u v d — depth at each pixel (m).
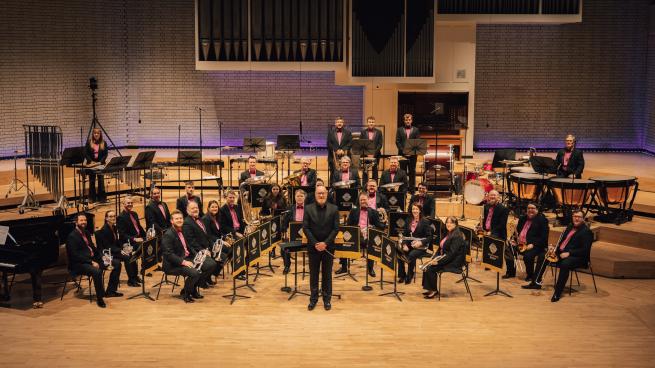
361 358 8.76
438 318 9.99
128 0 19.08
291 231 10.84
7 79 16.89
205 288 11.11
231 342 9.20
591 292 11.17
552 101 19.16
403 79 17.05
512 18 17.02
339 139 15.13
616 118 19.14
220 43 17.03
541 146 19.33
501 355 8.88
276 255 12.70
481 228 11.82
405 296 10.81
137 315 10.09
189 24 19.17
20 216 13.14
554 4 16.98
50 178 13.75
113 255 10.99
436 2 16.91
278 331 9.53
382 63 16.98
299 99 19.55
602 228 13.03
